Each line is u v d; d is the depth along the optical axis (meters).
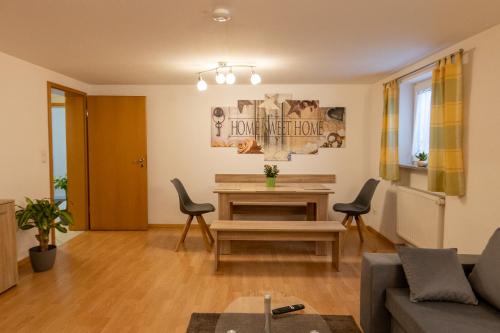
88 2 2.18
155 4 2.21
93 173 5.07
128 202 5.10
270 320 1.82
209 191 5.25
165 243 4.46
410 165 4.07
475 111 2.79
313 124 5.18
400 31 2.72
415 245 3.67
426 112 3.96
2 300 2.80
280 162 5.21
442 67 3.07
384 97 4.36
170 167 5.24
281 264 3.70
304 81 4.88
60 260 3.79
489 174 2.64
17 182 3.55
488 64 2.65
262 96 5.16
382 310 2.17
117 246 4.32
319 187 4.33
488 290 1.91
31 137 3.76
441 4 2.20
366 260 2.28
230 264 3.69
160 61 3.68
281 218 5.17
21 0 2.15
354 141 5.18
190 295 2.92
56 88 4.30
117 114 5.02
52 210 3.45
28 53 3.36
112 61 3.68
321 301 2.82
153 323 2.46
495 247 2.03
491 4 2.20
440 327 1.69
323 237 3.54
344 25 2.58
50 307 2.69
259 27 2.63
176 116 5.18
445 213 3.17
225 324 1.90
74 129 5.02
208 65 3.87
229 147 5.21
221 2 2.18
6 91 3.39
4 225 2.92
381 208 4.74
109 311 2.63
